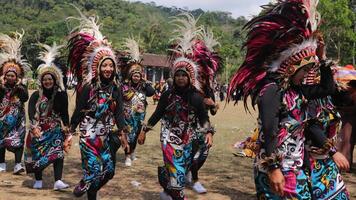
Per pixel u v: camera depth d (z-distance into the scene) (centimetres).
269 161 324
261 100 335
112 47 558
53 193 645
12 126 764
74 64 577
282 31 339
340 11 3591
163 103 544
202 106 542
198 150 648
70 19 601
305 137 376
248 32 351
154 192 668
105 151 536
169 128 539
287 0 350
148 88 888
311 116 363
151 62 5169
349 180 746
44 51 676
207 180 759
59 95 653
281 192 325
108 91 534
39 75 654
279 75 343
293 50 341
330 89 359
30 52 3978
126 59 875
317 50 371
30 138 657
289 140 344
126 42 890
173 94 540
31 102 658
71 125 538
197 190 665
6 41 766
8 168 812
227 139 1295
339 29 3647
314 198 376
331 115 382
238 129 1573
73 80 600
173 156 534
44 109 654
